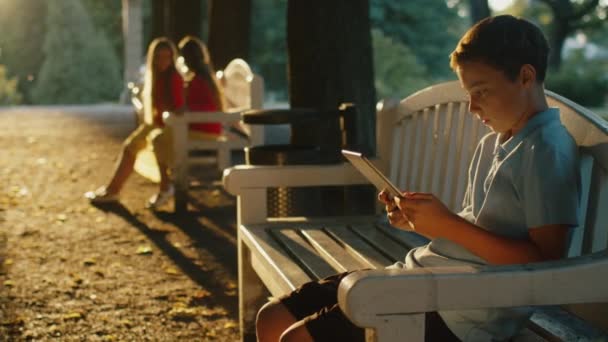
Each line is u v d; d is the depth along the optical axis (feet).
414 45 182.39
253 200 17.35
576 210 9.87
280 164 20.95
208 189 38.70
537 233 9.91
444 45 184.85
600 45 274.16
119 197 35.96
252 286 17.70
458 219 10.12
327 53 27.14
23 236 29.55
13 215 33.63
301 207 23.44
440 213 10.14
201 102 36.06
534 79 10.01
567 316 11.85
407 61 147.74
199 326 19.40
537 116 10.11
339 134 27.27
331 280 11.98
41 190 40.24
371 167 10.86
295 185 17.28
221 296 21.72
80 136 67.97
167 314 20.29
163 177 34.06
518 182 10.14
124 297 21.76
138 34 126.52
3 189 40.65
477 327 10.52
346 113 20.93
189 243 27.96
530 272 9.61
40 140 64.64
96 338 18.66
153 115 34.83
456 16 189.26
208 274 23.94
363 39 27.50
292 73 27.78
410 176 17.52
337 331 10.58
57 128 76.28
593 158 11.60
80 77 178.50
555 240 9.84
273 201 23.44
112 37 205.57
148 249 26.86
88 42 179.52
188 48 37.06
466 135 15.76
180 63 54.24
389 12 182.39
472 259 10.68
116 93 181.68
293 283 13.14
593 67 141.49
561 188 9.81
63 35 178.19
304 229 16.92
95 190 39.93
